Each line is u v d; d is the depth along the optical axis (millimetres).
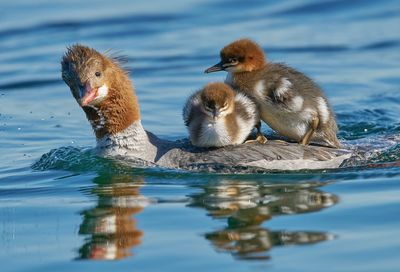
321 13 28156
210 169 14219
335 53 24328
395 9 28094
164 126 18359
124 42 25719
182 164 14391
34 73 23188
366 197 12500
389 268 9789
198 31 26703
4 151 16781
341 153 14742
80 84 14102
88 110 14641
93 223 11891
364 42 25141
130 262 10328
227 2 29500
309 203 12328
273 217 11742
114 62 14742
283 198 12633
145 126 18406
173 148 14773
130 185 13711
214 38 25844
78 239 11289
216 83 14547
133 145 14742
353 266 9883
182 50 24797
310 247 10531
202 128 14312
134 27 27172
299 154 14391
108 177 14258
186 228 11422
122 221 11891
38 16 28297
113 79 14406
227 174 14055
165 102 20219
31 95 21328
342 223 11375
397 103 19891
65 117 19375
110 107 14539
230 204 12422
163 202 12680
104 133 14805
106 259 10492
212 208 12250
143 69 23219
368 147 15367
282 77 14508
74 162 15070
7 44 25875
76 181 14203
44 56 24672
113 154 14781
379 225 11242
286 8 28734
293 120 14586
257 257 10266
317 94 14812
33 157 16250
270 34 26109
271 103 14484
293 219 11625
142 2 29719
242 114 14352
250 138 15023
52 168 15156
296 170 14234
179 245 10781
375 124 18109
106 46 25297
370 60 23609
